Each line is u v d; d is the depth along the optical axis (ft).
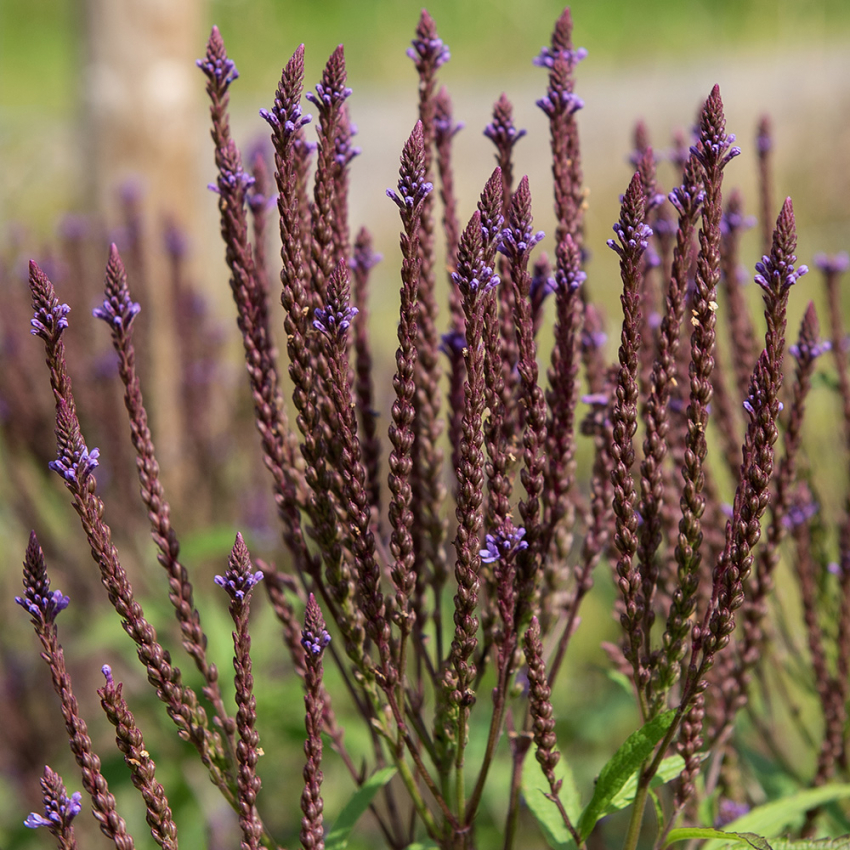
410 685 3.66
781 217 3.32
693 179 3.41
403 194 3.38
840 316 3.99
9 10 21.21
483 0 21.76
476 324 3.39
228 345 6.69
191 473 5.57
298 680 4.33
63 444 3.41
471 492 3.41
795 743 4.72
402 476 3.44
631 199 3.39
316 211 3.51
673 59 21.54
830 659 4.01
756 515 3.36
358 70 21.12
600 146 16.75
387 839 3.77
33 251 5.74
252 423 5.45
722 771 3.88
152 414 5.52
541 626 3.65
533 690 3.47
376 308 8.52
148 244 5.81
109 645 4.65
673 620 3.45
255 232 3.67
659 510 3.48
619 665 3.72
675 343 3.45
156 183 7.67
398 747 3.55
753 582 3.70
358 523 3.46
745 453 3.38
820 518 3.99
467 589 3.43
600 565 4.67
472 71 21.34
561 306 3.57
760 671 3.99
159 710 4.40
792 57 20.17
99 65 7.56
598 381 3.73
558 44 3.63
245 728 3.43
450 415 3.66
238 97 18.33
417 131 3.37
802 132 14.52
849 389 4.00
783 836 3.67
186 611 3.56
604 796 3.50
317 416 3.52
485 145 17.13
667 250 3.78
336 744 3.71
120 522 5.41
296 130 3.47
